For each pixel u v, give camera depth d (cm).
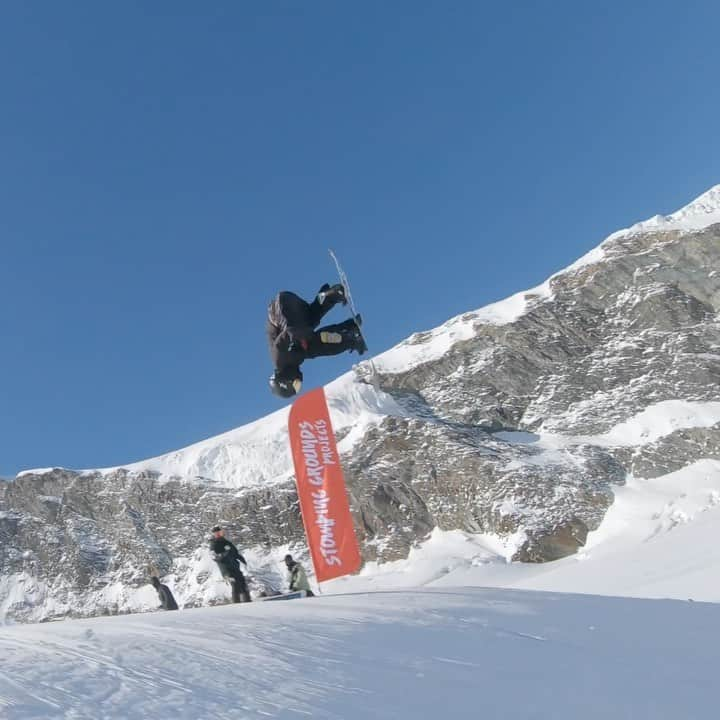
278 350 748
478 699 587
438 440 8744
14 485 10238
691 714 574
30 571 9381
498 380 9856
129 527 9538
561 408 9338
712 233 10138
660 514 7131
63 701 540
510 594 1237
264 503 9319
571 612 1027
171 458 10506
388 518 8269
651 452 8206
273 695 572
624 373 9412
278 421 10919
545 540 7356
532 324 10262
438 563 7406
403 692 598
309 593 1719
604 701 596
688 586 3178
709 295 9794
